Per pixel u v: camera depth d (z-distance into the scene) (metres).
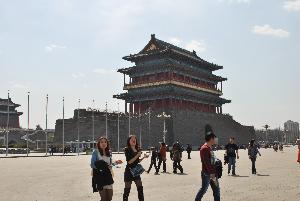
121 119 128.12
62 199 17.02
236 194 17.69
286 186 20.91
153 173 31.78
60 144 126.69
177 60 147.38
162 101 142.00
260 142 179.00
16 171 35.62
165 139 121.88
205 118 140.50
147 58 147.00
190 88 146.25
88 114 133.62
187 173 31.66
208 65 159.00
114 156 74.00
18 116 178.62
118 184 23.30
